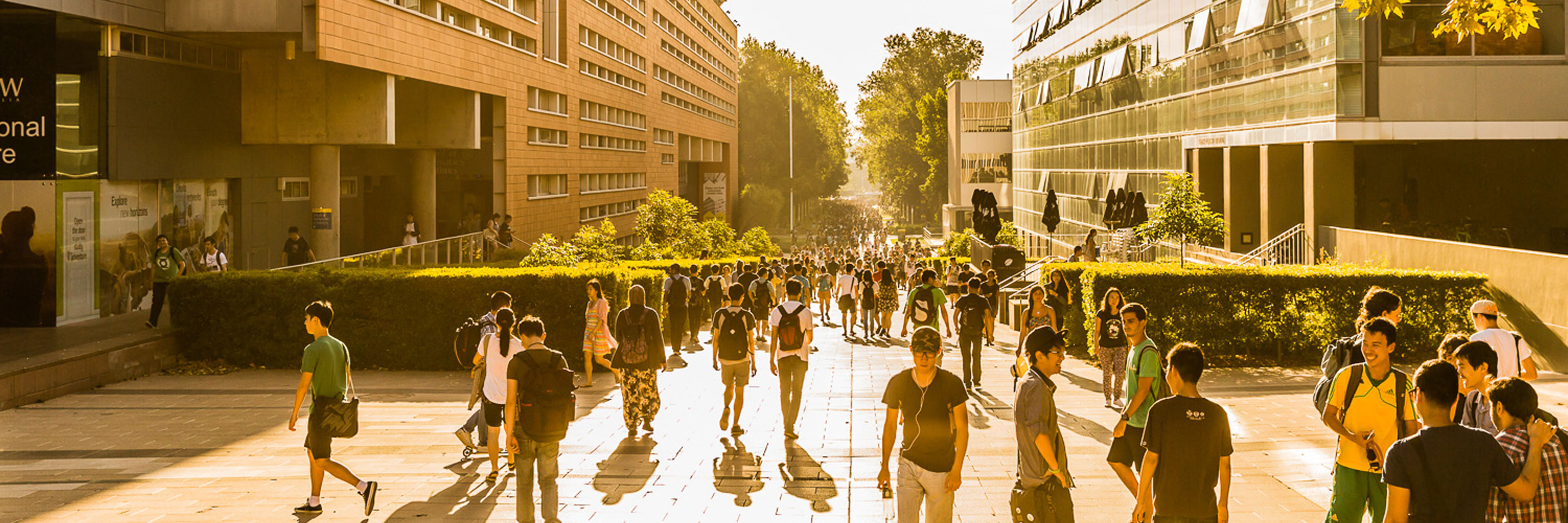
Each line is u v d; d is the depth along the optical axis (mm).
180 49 24625
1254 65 28953
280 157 29625
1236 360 17078
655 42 71250
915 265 41750
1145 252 32031
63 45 20719
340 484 9039
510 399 7402
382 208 41562
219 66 26500
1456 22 13906
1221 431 5637
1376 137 24328
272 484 9008
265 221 28859
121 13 21797
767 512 7969
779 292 25969
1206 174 33219
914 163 118188
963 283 22219
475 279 17844
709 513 7938
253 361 18062
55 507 8164
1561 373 14734
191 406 13844
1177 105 35125
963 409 6340
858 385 15102
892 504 7957
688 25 82688
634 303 11180
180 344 18062
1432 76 24328
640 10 66812
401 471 9555
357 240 37062
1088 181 47250
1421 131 24375
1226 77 30969
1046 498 6105
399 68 29141
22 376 13859
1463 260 17766
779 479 9141
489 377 9125
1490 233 26109
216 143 26172
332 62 25094
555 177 49781
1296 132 26406
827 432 11438
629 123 64812
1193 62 33500
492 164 41594
